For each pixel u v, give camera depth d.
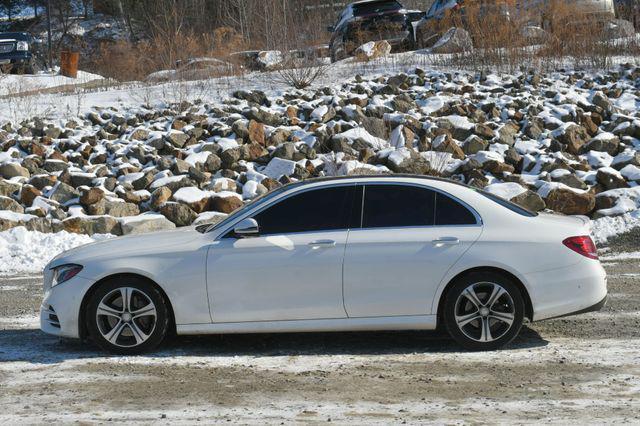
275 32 30.73
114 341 8.87
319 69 26.19
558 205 17.91
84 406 7.13
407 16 30.16
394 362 8.46
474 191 9.08
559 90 24.28
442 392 7.37
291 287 8.77
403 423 6.52
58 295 8.94
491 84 25.00
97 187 18.67
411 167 19.53
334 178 9.20
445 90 24.47
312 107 23.31
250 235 8.88
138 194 19.16
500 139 21.38
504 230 8.83
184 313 8.83
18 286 13.55
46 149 21.58
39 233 17.02
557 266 8.77
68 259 9.06
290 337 9.68
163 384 7.77
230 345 9.31
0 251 16.14
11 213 17.73
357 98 23.42
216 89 25.94
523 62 26.53
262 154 21.00
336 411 6.87
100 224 17.50
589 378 7.72
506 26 26.91
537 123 22.12
